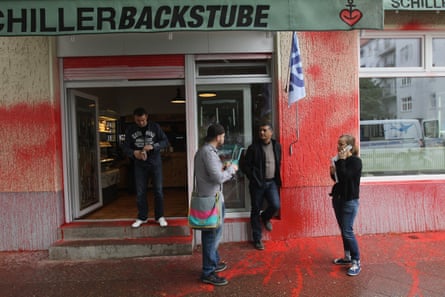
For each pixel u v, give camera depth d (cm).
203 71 501
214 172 338
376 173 523
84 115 555
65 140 489
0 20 330
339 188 380
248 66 504
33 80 461
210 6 332
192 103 486
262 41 482
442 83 528
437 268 390
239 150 510
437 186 504
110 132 856
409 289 344
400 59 520
